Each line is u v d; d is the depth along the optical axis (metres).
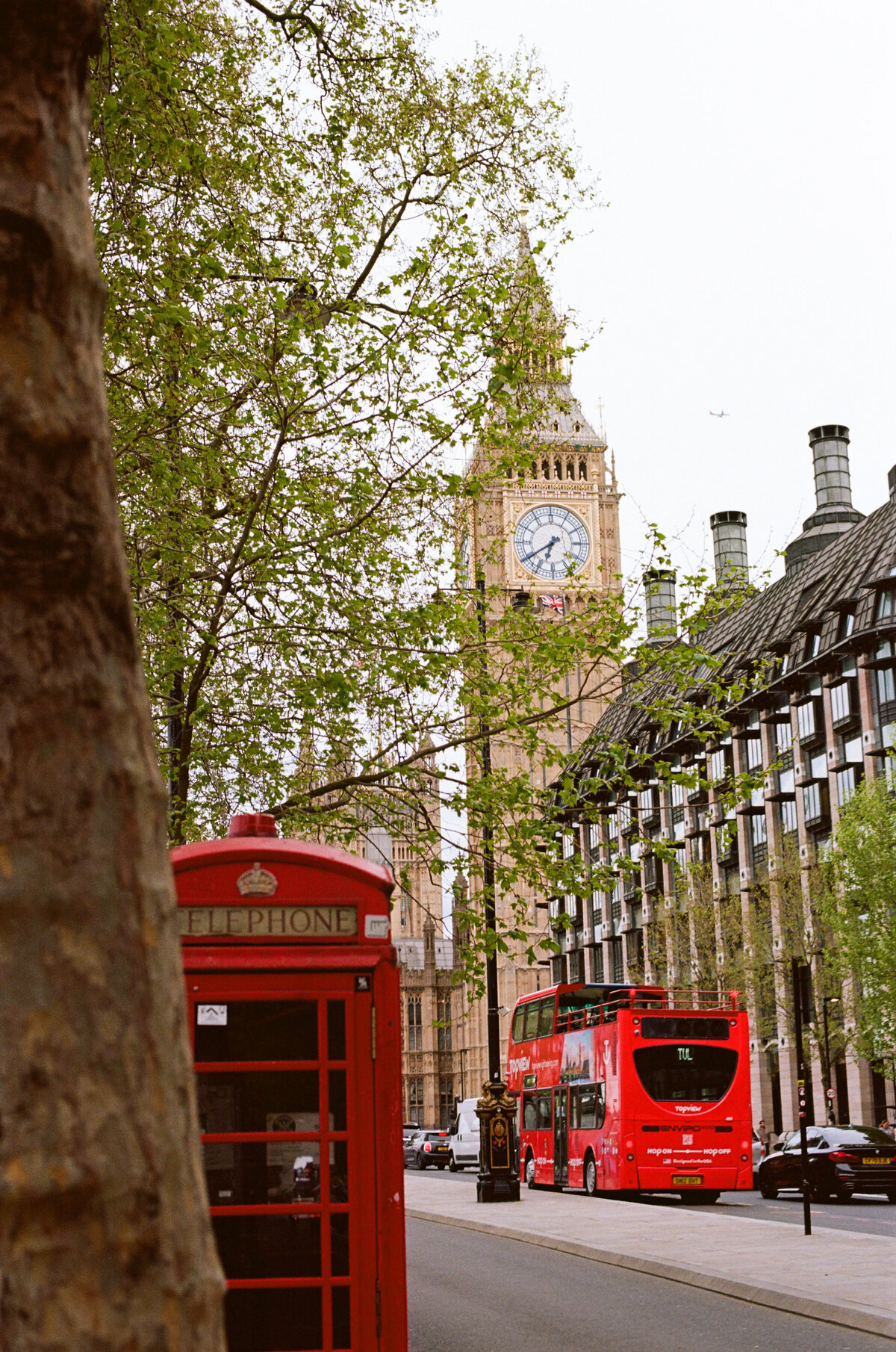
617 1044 32.25
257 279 17.06
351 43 17.23
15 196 3.18
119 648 3.15
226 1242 8.23
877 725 66.12
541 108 18.22
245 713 18.55
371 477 18.19
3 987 2.81
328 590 18.00
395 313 17.61
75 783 2.98
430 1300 16.70
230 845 8.77
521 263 18.41
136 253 16.67
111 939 2.92
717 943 69.38
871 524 72.19
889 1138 34.53
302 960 8.53
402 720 18.47
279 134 17.94
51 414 3.11
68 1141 2.73
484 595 19.12
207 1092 8.34
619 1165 31.75
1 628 3.00
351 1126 8.38
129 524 17.62
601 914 99.75
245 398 17.59
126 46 15.60
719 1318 14.61
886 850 53.56
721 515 106.06
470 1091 143.50
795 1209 31.47
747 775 18.81
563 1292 17.22
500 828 18.55
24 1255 2.66
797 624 72.56
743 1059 32.41
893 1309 13.77
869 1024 54.72
